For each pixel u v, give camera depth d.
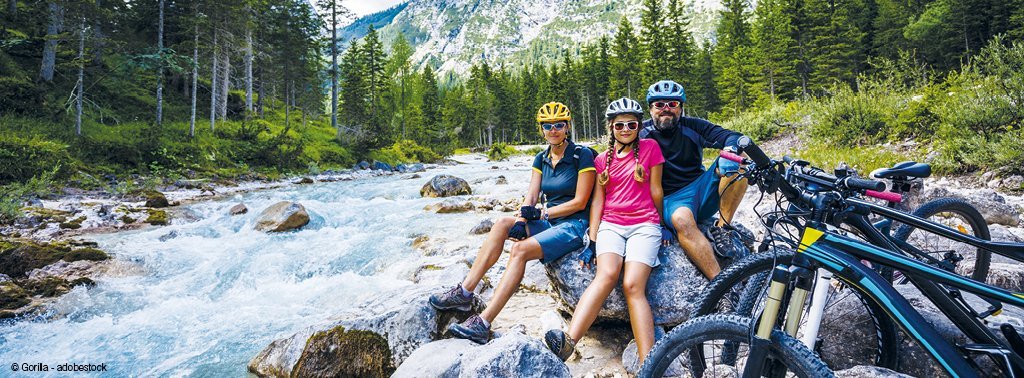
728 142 3.12
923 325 1.64
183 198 14.82
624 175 3.28
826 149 12.66
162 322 4.95
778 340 1.66
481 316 3.29
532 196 3.69
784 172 1.94
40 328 4.85
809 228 1.83
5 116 18.89
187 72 25.94
